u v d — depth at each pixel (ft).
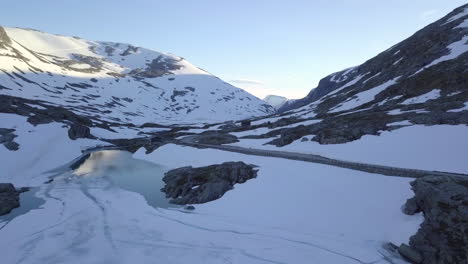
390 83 338.13
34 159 226.17
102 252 98.53
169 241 106.01
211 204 140.67
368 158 167.94
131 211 135.64
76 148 279.69
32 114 301.84
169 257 95.50
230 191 149.07
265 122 420.36
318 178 145.79
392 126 201.98
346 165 155.22
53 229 115.85
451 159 142.10
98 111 574.56
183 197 153.28
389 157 161.48
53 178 199.31
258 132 327.67
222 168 166.20
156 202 152.35
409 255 90.84
